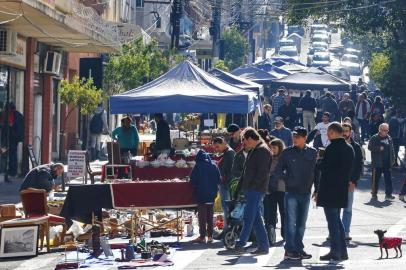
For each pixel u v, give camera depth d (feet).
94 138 166.40
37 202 78.07
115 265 69.56
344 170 68.95
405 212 104.99
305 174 70.79
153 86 109.91
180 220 85.76
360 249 76.64
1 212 78.38
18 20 116.88
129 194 81.35
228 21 372.79
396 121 156.35
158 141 117.70
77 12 127.24
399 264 67.41
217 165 83.51
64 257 74.02
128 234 84.33
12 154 130.72
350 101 187.21
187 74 112.06
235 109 107.24
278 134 115.96
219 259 71.46
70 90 154.10
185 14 308.40
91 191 80.94
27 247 75.15
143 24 268.41
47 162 151.64
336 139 69.36
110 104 107.65
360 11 202.90
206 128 170.91
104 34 145.89
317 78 217.97
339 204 69.00
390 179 117.29
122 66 180.24
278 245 79.46
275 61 268.62
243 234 73.92
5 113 129.70
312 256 72.64
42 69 148.66
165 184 81.82
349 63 442.50
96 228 74.02
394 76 176.24
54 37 138.62
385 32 208.03
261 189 73.41
